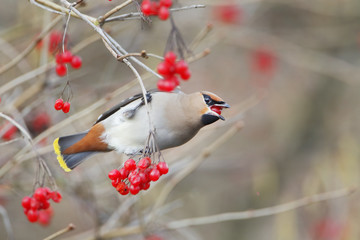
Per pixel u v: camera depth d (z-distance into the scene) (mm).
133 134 7117
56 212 12836
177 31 6902
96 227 9594
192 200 15422
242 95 16281
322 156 15328
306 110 16625
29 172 9547
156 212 9695
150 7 6477
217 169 15484
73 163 7250
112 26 10234
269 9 15766
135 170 5965
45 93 9586
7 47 10195
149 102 7184
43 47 9375
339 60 15156
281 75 17000
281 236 14031
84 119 10398
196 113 7121
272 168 16281
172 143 7309
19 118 8984
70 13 6453
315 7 15086
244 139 16766
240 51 16156
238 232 15984
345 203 13805
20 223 12430
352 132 15797
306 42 15820
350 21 15664
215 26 13312
